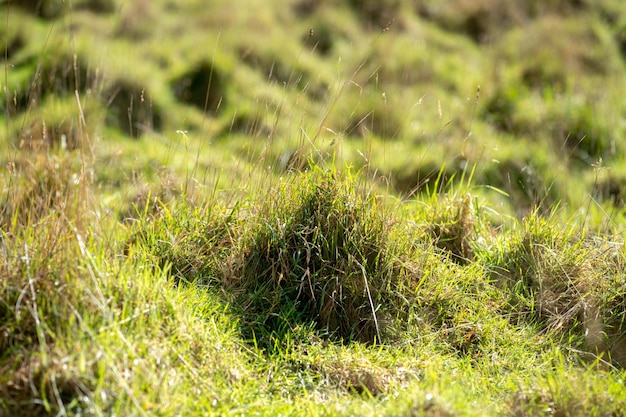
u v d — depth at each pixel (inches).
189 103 680.4
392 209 364.8
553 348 321.7
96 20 784.9
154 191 439.2
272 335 316.2
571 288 345.7
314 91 686.5
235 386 282.8
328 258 339.3
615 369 309.4
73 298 273.7
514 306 345.4
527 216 393.1
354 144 587.8
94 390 252.5
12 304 277.0
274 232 337.4
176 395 262.7
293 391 290.4
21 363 261.9
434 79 739.4
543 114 654.5
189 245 348.2
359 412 266.8
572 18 874.8
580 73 749.9
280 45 757.9
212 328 303.9
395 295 336.5
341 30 818.2
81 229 317.7
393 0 886.4
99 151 525.0
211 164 449.4
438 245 378.0
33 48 686.5
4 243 294.7
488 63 783.7
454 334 329.1
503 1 904.9
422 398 259.8
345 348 310.8
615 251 354.3
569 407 270.2
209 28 812.0
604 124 637.3
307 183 350.9
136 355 264.4
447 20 889.5
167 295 298.8
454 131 624.4
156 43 757.3
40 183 403.9
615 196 550.9
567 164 587.8
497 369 312.0
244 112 628.4
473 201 409.1
